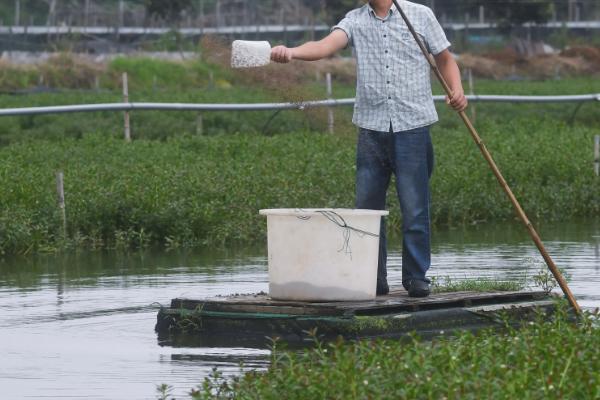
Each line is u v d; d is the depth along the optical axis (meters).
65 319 14.70
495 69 96.19
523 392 8.80
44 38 104.56
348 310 13.05
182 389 10.95
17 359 12.35
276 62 13.55
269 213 13.65
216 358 12.31
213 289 16.81
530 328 11.55
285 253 13.58
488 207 26.20
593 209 27.45
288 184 25.45
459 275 17.59
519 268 18.42
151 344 13.13
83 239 22.81
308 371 9.61
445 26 111.31
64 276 18.55
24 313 15.15
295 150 32.31
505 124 47.00
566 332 10.85
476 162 29.42
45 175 26.48
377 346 10.05
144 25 107.94
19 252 21.81
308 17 107.31
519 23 111.50
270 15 111.81
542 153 31.48
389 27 13.96
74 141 37.19
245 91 63.53
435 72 13.43
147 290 16.91
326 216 13.40
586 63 105.56
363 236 13.54
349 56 91.88
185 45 98.56
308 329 13.16
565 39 114.44
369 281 13.67
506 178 28.34
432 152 14.27
